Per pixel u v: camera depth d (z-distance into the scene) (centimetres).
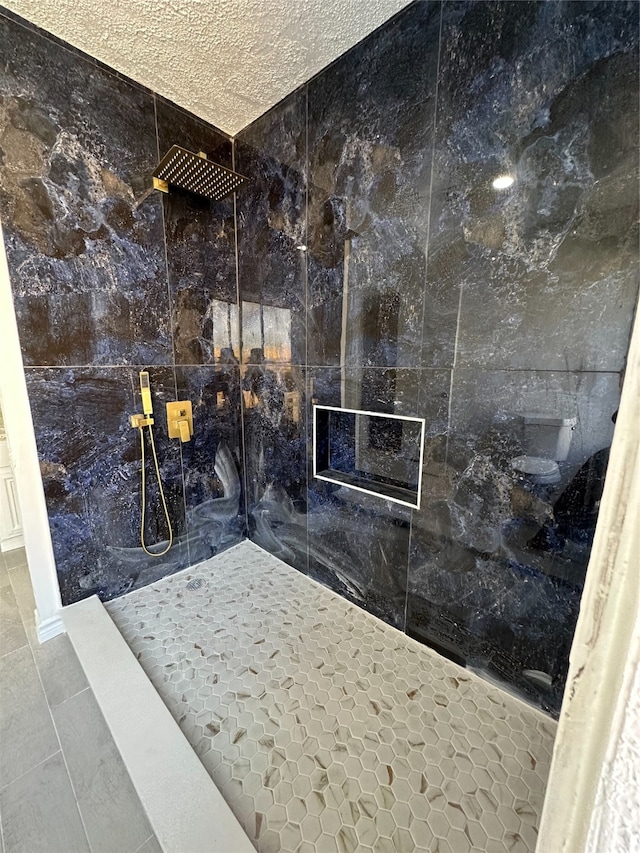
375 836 90
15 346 137
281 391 190
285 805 95
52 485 151
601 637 35
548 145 98
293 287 173
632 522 33
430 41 114
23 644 151
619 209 90
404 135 125
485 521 125
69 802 97
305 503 189
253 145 179
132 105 153
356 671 136
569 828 38
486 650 131
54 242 140
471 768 104
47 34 129
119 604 172
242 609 170
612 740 33
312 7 116
